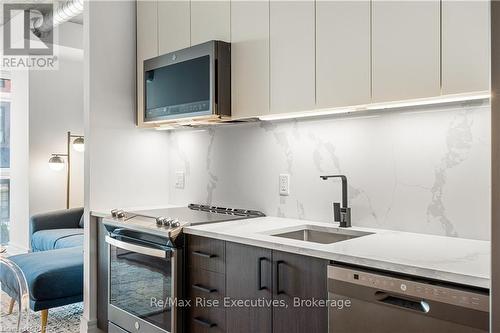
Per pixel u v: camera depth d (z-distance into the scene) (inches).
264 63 90.8
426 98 67.5
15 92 222.1
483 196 72.0
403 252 62.7
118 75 122.3
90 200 117.0
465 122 73.9
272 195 104.2
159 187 131.3
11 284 45.8
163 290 91.2
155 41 118.0
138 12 124.5
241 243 77.4
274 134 103.9
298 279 68.7
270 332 72.9
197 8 105.4
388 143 83.8
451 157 75.7
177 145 130.6
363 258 59.9
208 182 120.8
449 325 51.7
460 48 63.8
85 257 118.5
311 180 96.4
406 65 69.7
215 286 83.2
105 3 120.1
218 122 108.3
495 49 41.3
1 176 227.9
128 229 100.3
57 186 219.9
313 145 96.0
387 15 72.0
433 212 77.9
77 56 211.9
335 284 62.8
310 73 83.0
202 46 97.7
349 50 77.0
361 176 87.9
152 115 113.3
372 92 73.9
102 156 119.1
